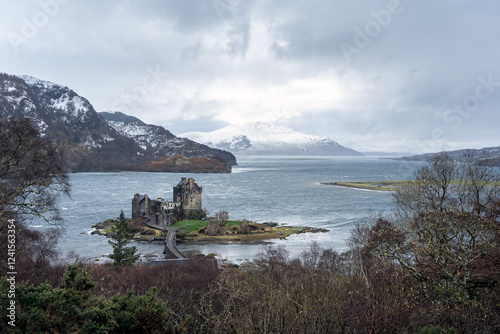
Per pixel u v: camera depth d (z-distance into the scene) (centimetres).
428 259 3622
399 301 2814
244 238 14512
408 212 6022
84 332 2083
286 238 14462
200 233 15225
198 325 3344
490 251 3164
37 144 4344
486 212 3641
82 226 16762
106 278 5566
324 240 13962
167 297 4175
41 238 6181
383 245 3784
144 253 12519
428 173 5559
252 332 2808
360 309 2758
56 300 2127
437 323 2625
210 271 6334
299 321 2797
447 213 3603
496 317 2648
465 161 5694
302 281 4209
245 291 3966
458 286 3084
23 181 4369
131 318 2308
